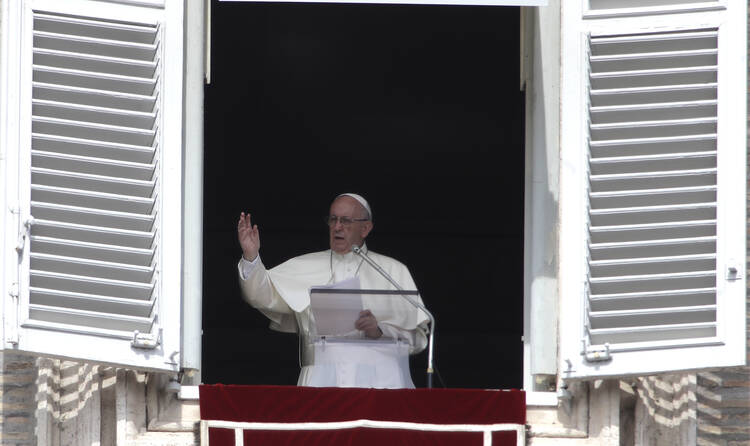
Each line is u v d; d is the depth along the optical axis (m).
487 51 51.88
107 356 24.38
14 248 24.14
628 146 24.91
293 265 31.67
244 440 25.06
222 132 53.25
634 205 24.89
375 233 53.88
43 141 24.64
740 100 24.94
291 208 53.72
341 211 31.83
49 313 24.33
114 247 24.67
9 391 25.56
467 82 52.66
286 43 51.75
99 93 24.86
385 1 24.73
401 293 26.38
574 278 24.67
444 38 51.47
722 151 24.89
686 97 25.00
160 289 24.77
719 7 25.08
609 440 25.11
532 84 26.66
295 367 50.56
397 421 25.14
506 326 53.47
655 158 24.86
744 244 24.75
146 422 25.45
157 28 25.17
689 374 25.19
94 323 24.52
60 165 24.70
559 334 24.83
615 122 24.97
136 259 24.78
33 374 25.67
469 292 53.62
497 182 53.97
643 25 25.05
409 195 54.06
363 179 53.94
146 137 25.03
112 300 24.56
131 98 24.97
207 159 53.31
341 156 53.75
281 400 25.22
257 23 51.25
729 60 24.98
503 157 53.78
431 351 26.38
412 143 53.62
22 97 24.56
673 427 25.48
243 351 50.56
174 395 25.69
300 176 53.69
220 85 52.56
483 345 52.56
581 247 24.72
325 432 25.11
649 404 25.75
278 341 50.72
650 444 25.66
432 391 25.20
